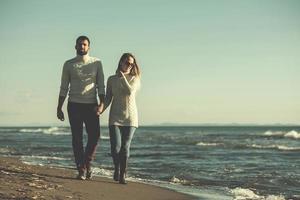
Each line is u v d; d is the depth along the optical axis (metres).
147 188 7.02
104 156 16.28
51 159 14.66
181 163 14.39
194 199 6.46
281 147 26.56
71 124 6.70
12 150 20.97
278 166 13.47
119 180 7.08
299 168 12.72
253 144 32.50
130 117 6.83
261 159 16.75
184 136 55.62
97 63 6.64
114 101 6.85
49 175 7.31
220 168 12.55
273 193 7.79
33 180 6.27
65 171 8.52
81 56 6.59
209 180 9.50
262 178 9.98
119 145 6.94
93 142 6.80
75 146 6.79
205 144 30.88
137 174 10.55
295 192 7.95
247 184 8.93
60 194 5.46
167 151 22.05
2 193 5.08
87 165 6.95
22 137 47.66
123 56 6.79
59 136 52.09
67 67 6.60
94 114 6.63
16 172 7.36
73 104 6.59
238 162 15.04
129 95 6.79
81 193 5.72
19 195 5.07
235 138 47.22
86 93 6.57
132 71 6.83
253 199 6.88
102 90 6.63
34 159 14.52
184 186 8.33
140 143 33.00
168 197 6.41
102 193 5.96
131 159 16.27
